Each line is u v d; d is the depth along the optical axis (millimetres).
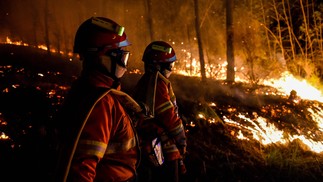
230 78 10492
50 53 11977
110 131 1849
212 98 8008
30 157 4148
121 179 1934
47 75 8391
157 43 3145
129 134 1962
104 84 1904
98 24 1935
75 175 1666
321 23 11320
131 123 1998
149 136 2885
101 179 1887
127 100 1975
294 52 11703
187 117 6383
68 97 1904
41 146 4363
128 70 10781
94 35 1912
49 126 4949
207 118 6520
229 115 6898
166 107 2959
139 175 2922
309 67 10844
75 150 1698
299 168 5340
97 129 1748
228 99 8078
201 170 4770
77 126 1717
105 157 1889
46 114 5512
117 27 1937
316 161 5727
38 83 7477
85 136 1723
